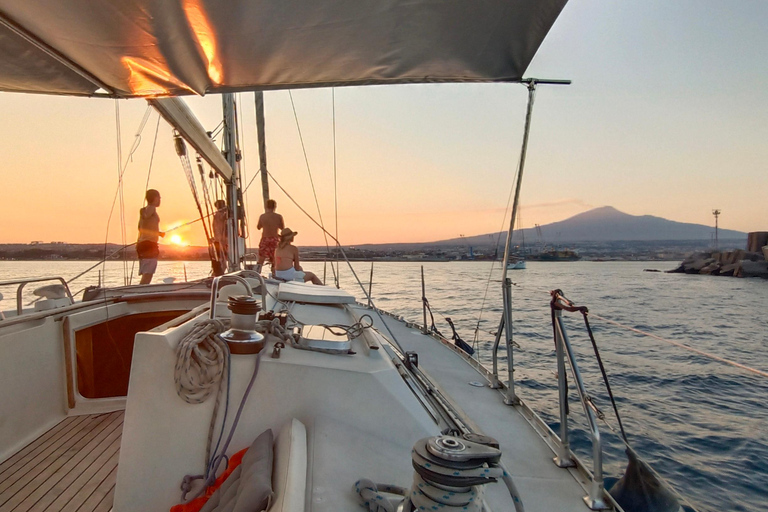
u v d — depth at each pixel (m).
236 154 6.45
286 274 6.04
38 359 2.77
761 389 9.00
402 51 2.23
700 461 5.68
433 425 1.81
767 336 18.38
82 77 2.44
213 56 2.23
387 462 1.59
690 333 19.17
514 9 1.87
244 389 1.70
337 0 1.77
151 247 5.25
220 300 2.46
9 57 2.17
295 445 1.46
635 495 2.16
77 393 3.10
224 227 6.03
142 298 3.69
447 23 1.97
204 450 1.63
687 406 7.78
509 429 2.75
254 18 1.87
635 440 6.14
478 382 3.71
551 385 8.09
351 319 3.37
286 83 2.61
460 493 0.98
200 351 1.64
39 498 2.09
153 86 2.57
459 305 23.33
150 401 1.63
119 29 1.92
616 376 9.60
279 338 2.04
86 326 3.18
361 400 1.74
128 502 1.59
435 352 4.79
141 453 1.62
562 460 2.29
